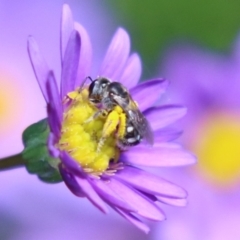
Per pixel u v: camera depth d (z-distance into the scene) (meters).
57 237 0.24
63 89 0.20
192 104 0.25
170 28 0.26
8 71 0.25
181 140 0.25
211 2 0.26
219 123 0.25
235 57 0.25
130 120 0.21
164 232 0.24
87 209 0.24
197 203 0.24
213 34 0.26
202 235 0.24
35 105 0.25
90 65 0.21
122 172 0.21
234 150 0.24
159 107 0.21
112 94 0.21
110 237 0.24
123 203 0.19
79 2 0.25
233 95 0.25
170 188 0.20
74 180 0.20
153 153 0.21
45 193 0.24
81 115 0.21
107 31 0.25
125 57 0.21
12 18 0.25
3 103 0.25
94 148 0.21
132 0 0.26
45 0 0.25
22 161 0.20
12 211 0.24
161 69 0.25
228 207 0.24
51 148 0.19
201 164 0.24
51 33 0.25
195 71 0.25
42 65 0.19
